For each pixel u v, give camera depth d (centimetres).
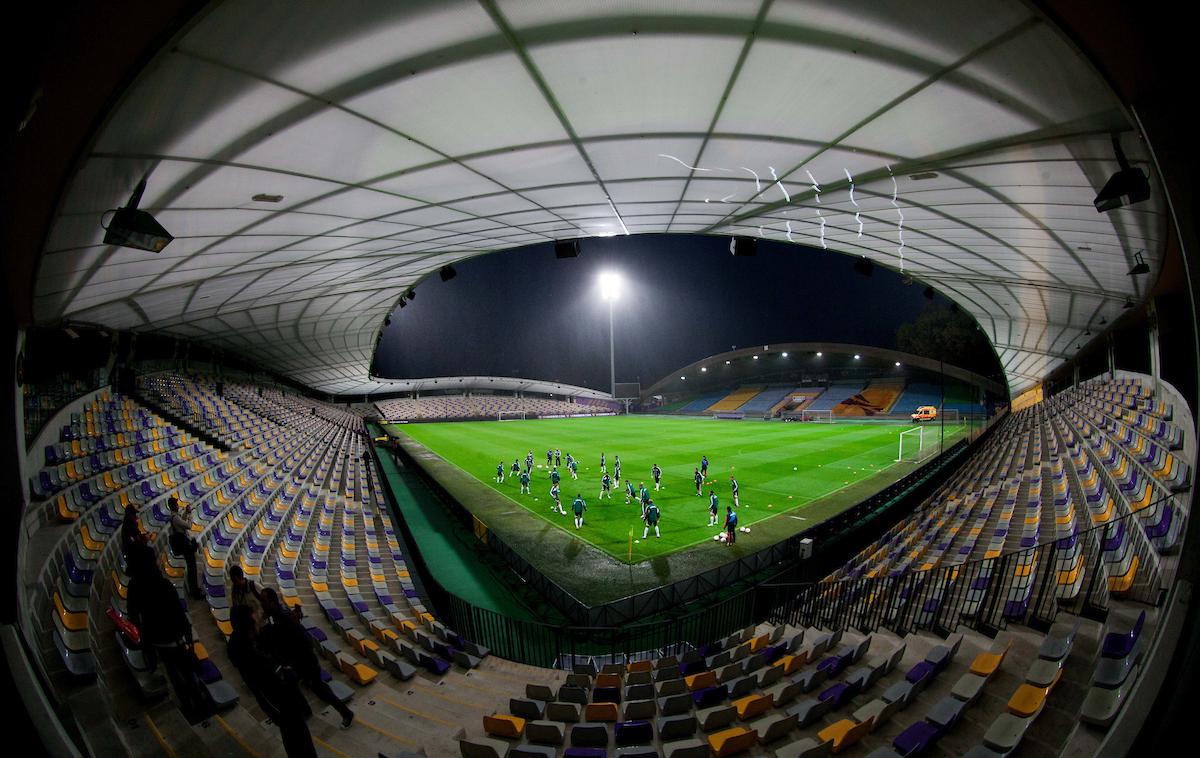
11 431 342
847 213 1188
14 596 335
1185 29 279
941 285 2241
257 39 429
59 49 283
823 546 1516
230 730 541
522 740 597
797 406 6512
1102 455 1512
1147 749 253
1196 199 295
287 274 1653
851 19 462
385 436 4959
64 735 302
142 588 532
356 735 599
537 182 968
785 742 569
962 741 517
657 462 2942
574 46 514
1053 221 988
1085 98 507
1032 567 852
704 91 611
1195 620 265
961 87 559
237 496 1517
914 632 817
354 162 771
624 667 838
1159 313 1535
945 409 5409
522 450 3662
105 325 1691
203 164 661
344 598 1130
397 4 423
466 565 1516
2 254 361
